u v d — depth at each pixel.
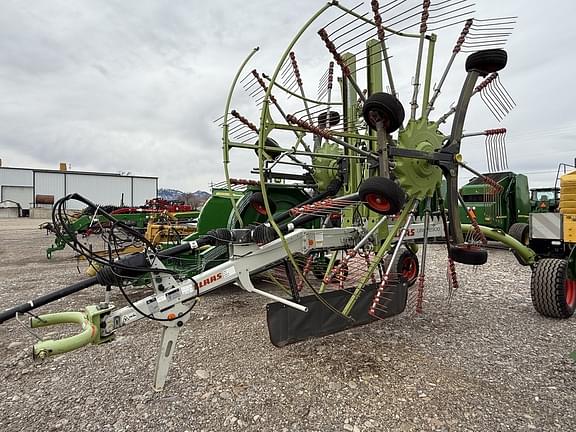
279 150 3.69
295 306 3.21
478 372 3.24
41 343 2.35
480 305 5.18
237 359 3.55
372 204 3.05
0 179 49.75
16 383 3.16
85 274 7.85
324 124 4.91
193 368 3.38
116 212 9.30
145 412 2.72
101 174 54.06
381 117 3.14
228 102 3.42
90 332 2.54
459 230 3.96
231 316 4.82
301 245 3.62
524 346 3.77
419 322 4.49
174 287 2.98
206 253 5.41
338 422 2.59
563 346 3.77
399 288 4.08
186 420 2.63
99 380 3.19
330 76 5.38
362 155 3.85
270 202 5.94
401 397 2.87
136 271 2.86
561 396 2.85
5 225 26.58
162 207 11.27
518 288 6.14
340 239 3.91
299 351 3.71
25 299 5.84
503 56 3.60
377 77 3.94
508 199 10.91
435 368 3.32
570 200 4.97
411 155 3.46
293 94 4.68
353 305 3.69
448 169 3.78
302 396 2.91
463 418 2.60
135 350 3.79
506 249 10.97
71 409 2.77
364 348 3.75
